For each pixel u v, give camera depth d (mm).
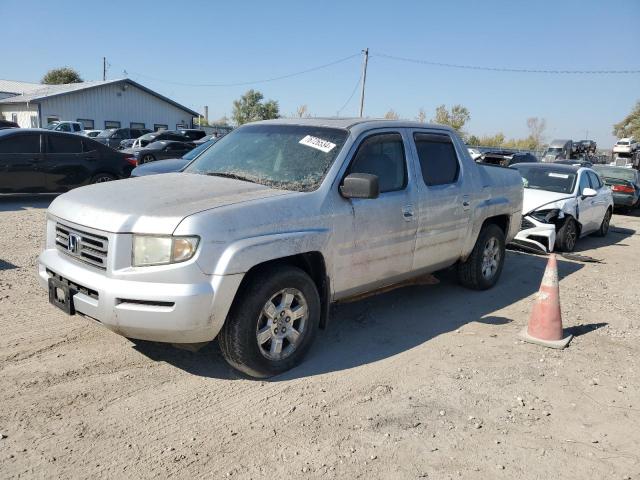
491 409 3885
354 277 4652
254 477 3006
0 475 2896
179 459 3121
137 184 4430
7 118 42281
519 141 60031
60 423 3404
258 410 3686
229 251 3668
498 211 6477
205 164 5117
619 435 3650
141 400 3734
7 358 4234
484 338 5219
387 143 5066
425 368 4484
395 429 3549
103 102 40969
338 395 3947
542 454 3377
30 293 5754
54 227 4320
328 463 3160
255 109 58812
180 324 3588
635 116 67250
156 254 3617
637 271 8750
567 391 4227
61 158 12922
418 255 5328
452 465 3211
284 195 4160
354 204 4531
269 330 4039
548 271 5188
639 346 5258
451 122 46719
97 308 3695
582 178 10836
